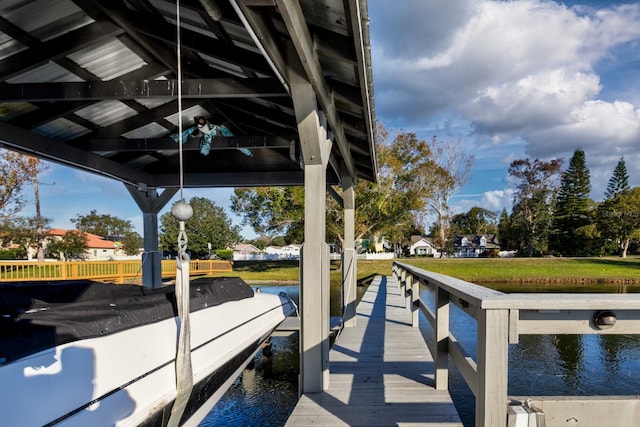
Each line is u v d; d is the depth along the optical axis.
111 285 2.95
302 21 1.90
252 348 3.08
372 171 5.72
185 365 1.80
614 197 31.47
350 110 3.35
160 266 6.25
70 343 1.47
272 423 4.23
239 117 4.50
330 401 2.54
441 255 28.59
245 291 3.37
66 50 2.82
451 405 2.46
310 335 2.71
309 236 2.71
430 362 3.52
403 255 41.41
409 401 2.53
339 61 2.39
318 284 2.70
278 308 3.77
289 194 17.84
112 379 1.56
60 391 1.34
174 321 2.12
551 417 1.25
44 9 2.51
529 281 19.02
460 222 53.19
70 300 2.61
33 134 3.91
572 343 7.21
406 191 18.75
